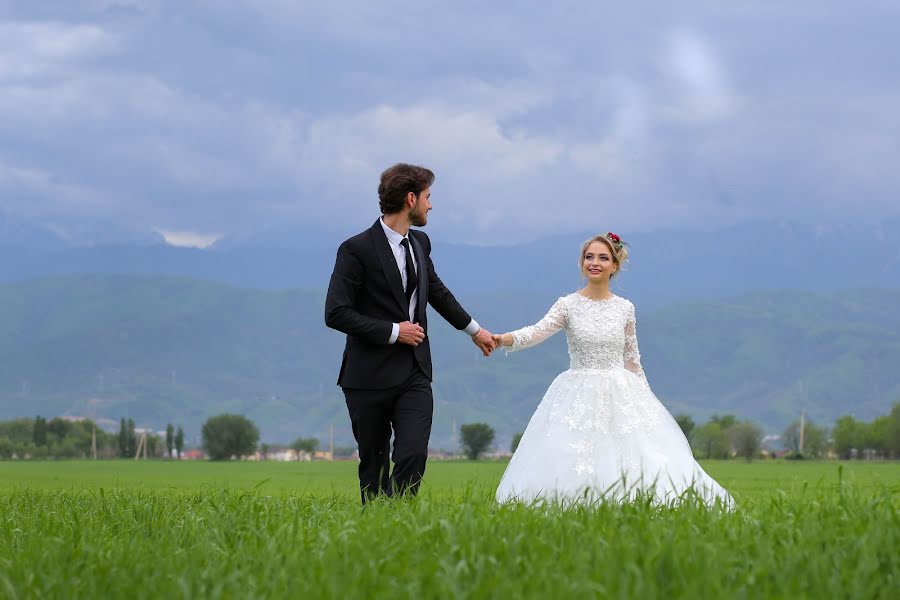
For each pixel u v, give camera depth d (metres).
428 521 5.93
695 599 4.05
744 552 4.95
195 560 5.26
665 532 5.18
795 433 132.75
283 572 4.69
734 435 123.56
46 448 156.62
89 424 165.50
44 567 5.27
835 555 4.80
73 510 8.11
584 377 8.72
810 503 6.50
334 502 8.72
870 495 6.63
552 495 8.22
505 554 4.89
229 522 6.65
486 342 9.16
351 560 4.86
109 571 5.00
